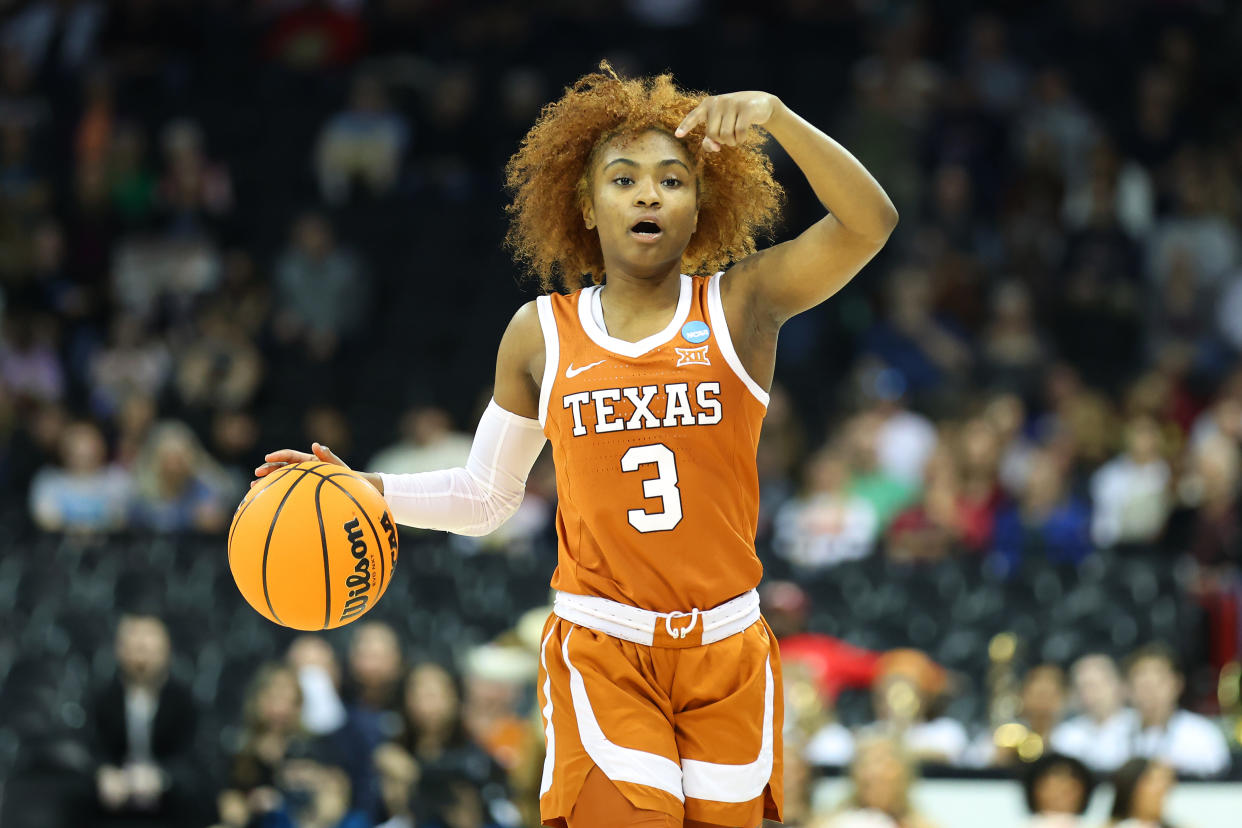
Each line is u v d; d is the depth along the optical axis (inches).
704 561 254.2
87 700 599.2
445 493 274.7
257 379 875.4
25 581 693.3
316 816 524.4
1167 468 713.6
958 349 840.3
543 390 260.4
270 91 1057.5
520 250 289.1
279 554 256.7
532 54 1071.0
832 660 596.1
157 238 958.4
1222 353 876.6
